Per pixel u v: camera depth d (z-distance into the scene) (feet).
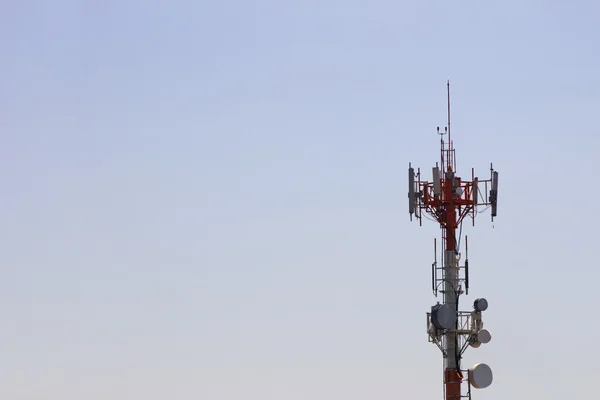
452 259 482.69
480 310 480.64
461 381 479.41
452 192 484.33
